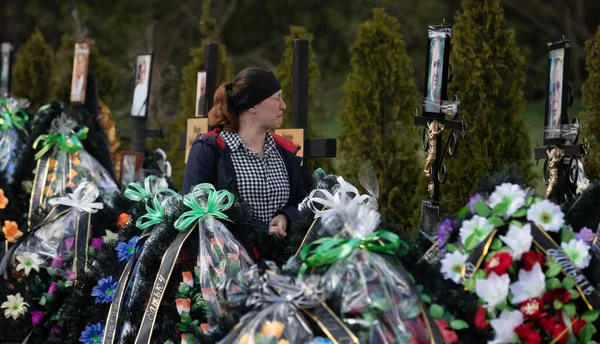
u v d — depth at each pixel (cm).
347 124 804
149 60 898
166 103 1352
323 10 2616
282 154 607
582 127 601
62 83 1201
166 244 539
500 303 392
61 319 616
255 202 583
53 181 744
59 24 2681
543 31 2427
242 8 2673
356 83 794
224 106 593
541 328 390
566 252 398
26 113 874
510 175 426
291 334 399
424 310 394
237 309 419
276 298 407
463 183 694
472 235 407
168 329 524
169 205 552
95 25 2614
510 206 405
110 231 675
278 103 591
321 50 2556
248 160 587
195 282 530
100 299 577
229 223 545
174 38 2567
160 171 827
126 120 1529
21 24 2708
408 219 769
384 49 789
